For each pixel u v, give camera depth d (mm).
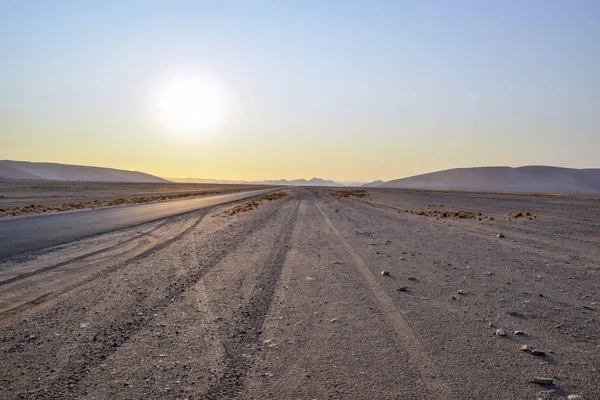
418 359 5438
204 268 11070
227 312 7391
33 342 6008
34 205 33594
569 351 5719
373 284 9359
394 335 6289
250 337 6215
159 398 4465
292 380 4879
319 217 26484
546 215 29656
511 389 4656
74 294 8523
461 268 11102
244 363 5332
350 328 6594
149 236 17312
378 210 34031
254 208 35281
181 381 4844
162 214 28188
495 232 19078
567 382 4820
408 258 12531
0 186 77188
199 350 5734
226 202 44438
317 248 14344
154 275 10258
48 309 7539
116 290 8836
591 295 8531
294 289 8945
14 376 4977
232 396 4512
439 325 6723
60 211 29875
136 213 28766
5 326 6668
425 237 17234
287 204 41281
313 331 6465
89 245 14812
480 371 5098
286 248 14344
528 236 17672
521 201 53062
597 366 5254
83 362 5348
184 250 13906
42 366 5238
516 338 6176
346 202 46594
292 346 5879
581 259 12414
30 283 9406
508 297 8352
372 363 5324
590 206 41719
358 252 13539
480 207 39781
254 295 8477
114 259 12289
